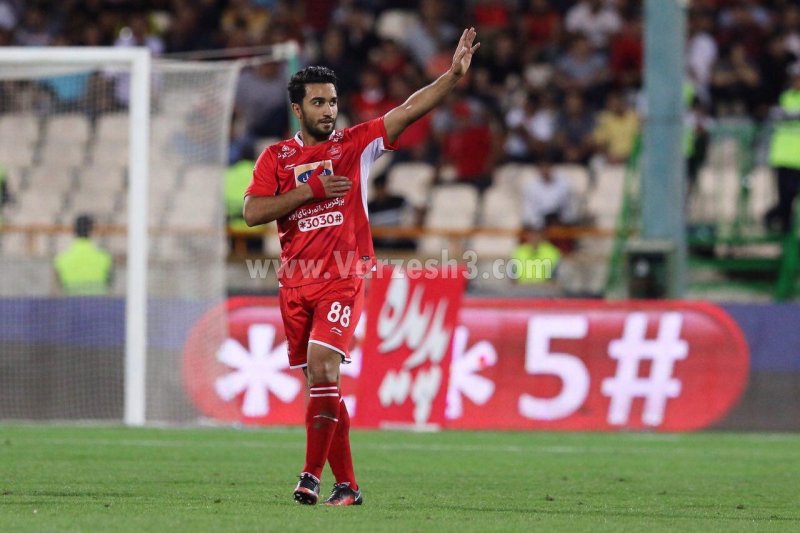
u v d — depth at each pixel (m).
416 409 42.78
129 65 43.28
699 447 38.00
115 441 36.88
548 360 43.88
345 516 20.20
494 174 64.06
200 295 55.19
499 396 43.72
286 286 21.77
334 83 21.86
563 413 43.69
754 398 44.00
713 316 44.19
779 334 44.19
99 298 47.09
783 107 61.97
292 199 21.12
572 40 70.94
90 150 59.66
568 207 60.59
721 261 57.94
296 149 21.89
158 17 73.00
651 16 48.12
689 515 21.88
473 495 24.73
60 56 42.28
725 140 59.94
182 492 24.27
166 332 45.12
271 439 38.31
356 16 71.69
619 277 55.81
